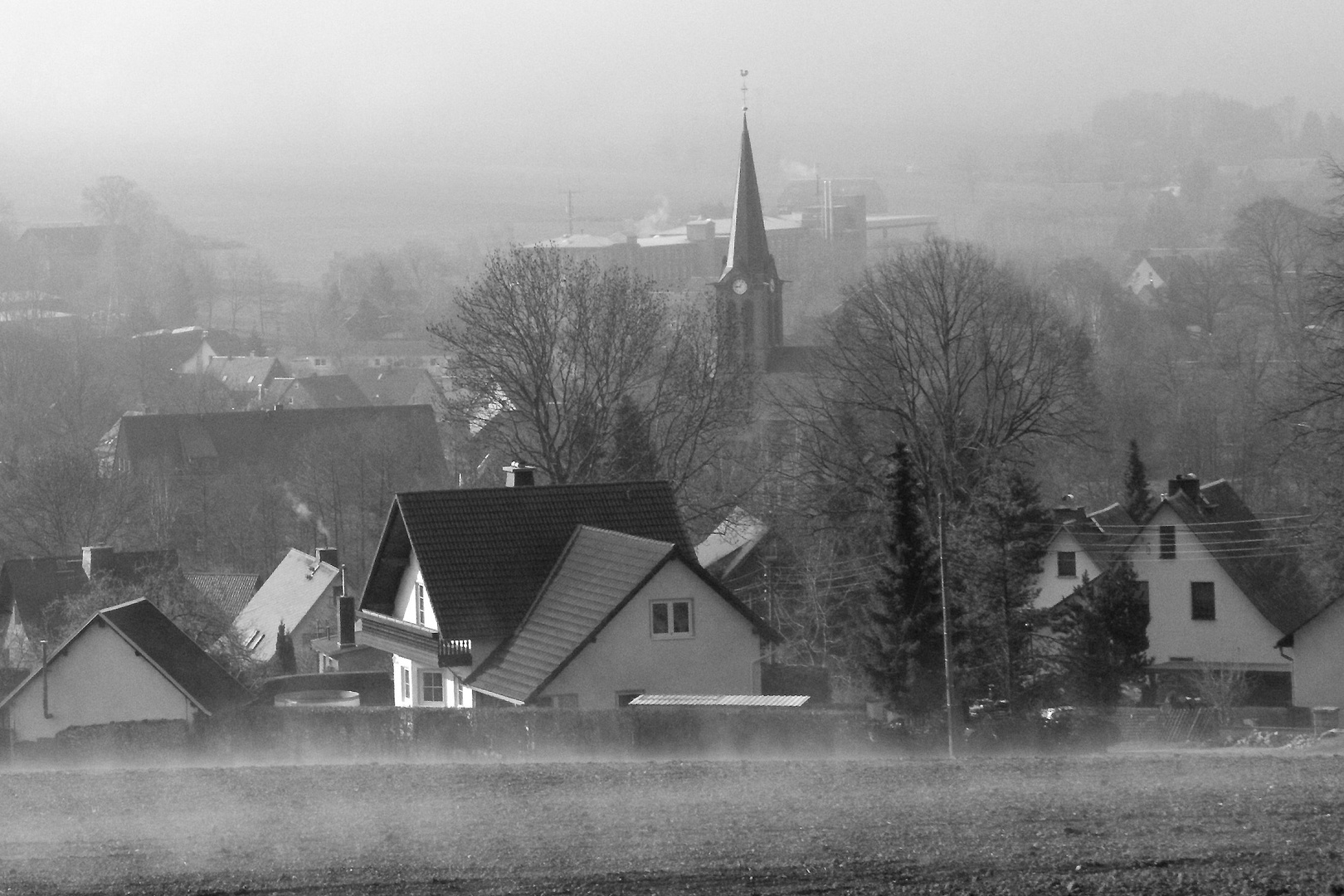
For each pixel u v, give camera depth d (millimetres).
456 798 74875
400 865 59844
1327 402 181375
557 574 153500
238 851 62875
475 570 153875
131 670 154500
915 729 133625
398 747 128125
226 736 132250
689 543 163875
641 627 142625
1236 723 170000
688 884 56438
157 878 58594
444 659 148750
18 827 68688
